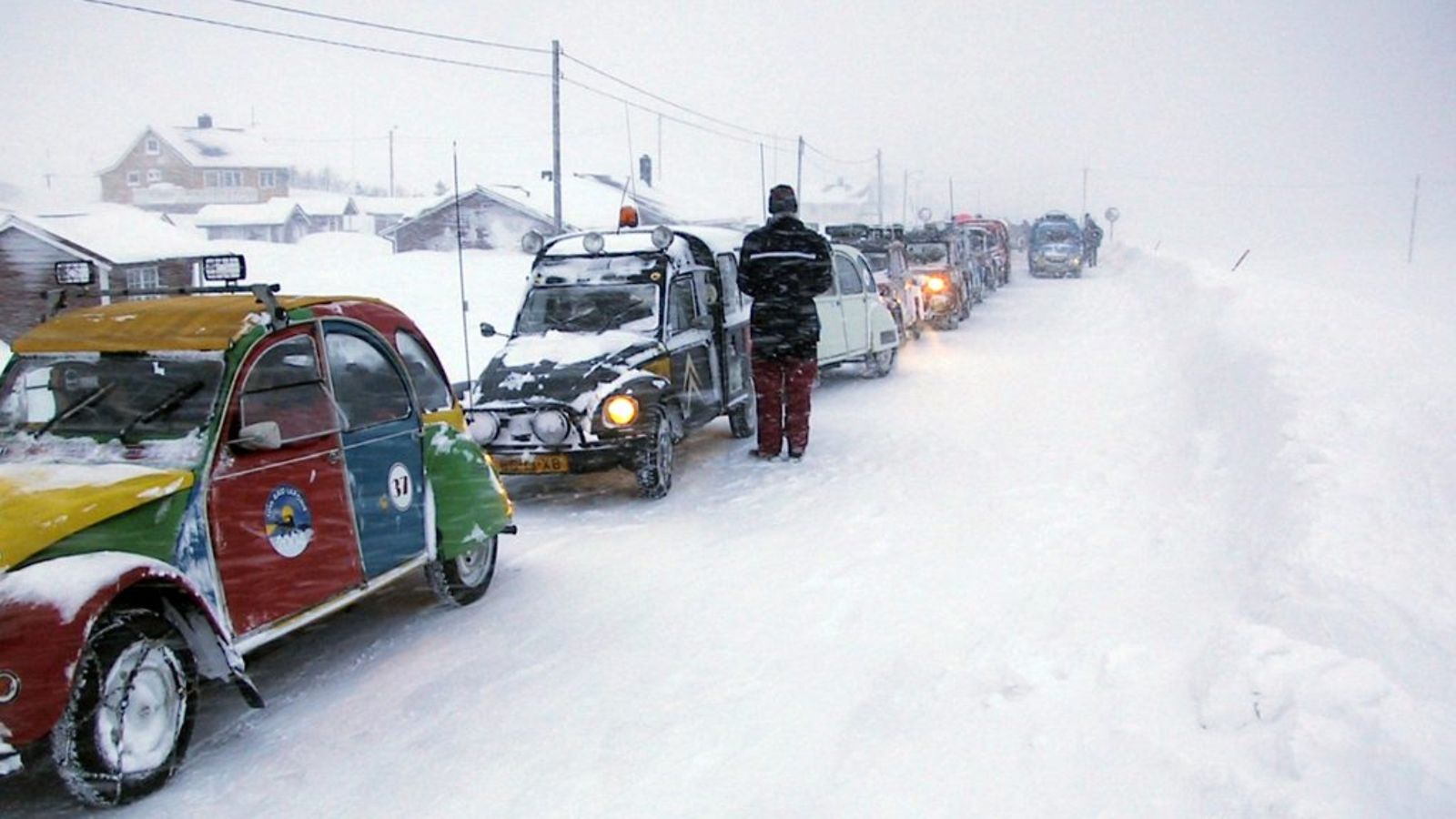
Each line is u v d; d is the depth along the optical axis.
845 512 9.08
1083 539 7.61
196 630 5.16
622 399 9.62
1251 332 12.40
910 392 15.59
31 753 4.70
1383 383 8.57
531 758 5.04
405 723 5.52
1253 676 4.39
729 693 5.57
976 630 6.08
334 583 5.97
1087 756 4.44
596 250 11.07
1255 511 6.79
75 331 5.82
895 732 4.94
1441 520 5.65
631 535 8.78
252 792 4.91
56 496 4.85
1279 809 3.68
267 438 5.39
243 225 74.69
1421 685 4.16
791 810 4.39
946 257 25.41
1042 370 17.05
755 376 11.28
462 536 7.02
